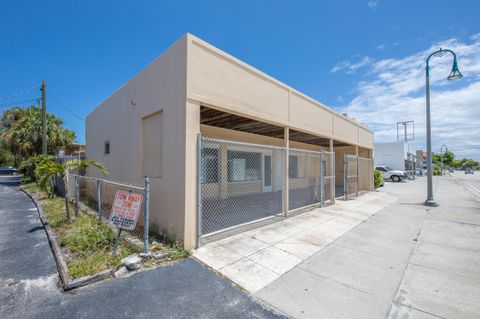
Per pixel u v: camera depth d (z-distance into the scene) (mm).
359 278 3355
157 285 3100
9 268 3617
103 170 6176
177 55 4703
